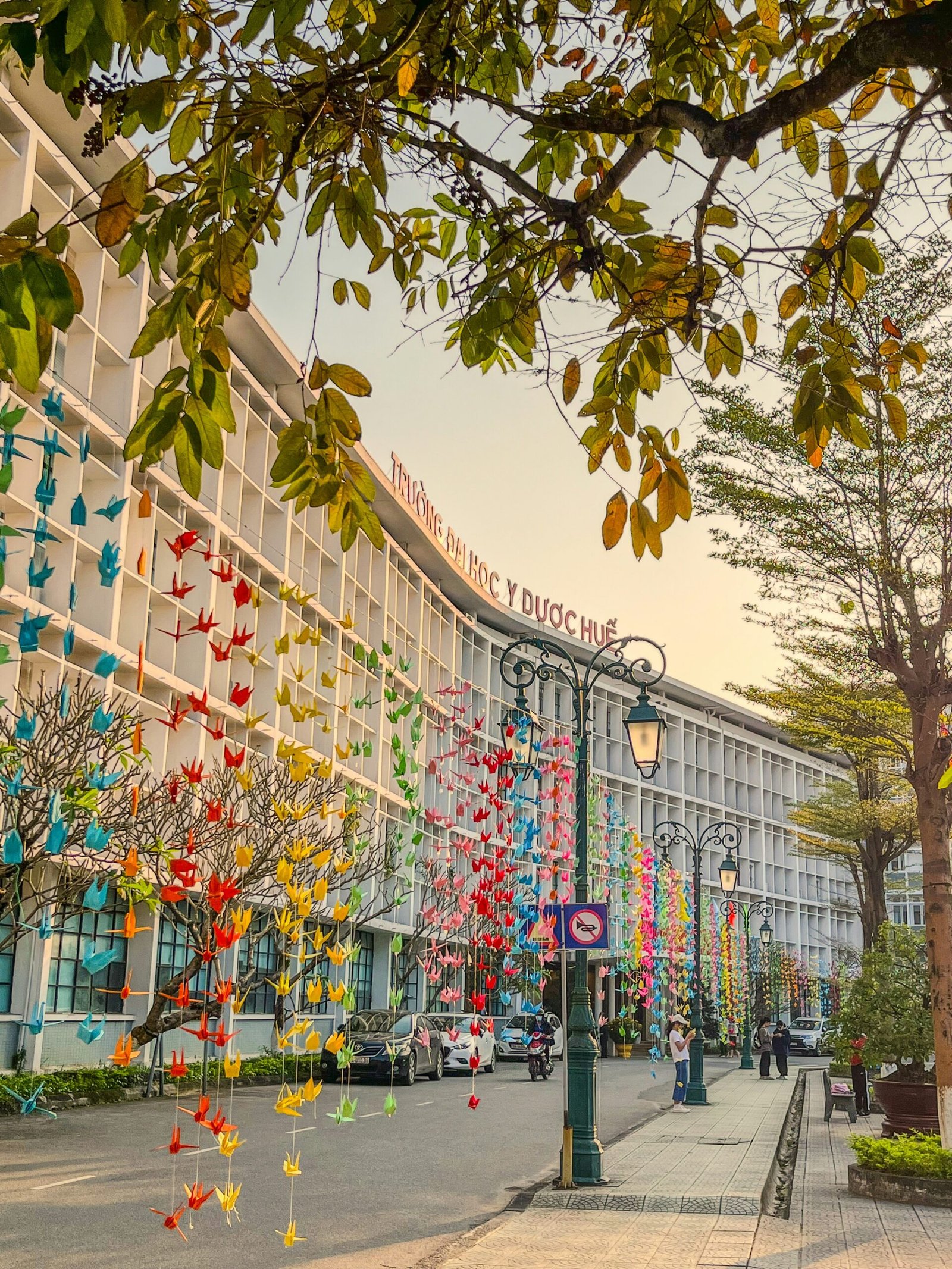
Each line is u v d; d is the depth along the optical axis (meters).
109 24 2.54
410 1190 11.94
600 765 54.19
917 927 19.02
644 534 4.00
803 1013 65.94
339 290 4.06
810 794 74.88
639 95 4.54
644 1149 15.45
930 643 12.77
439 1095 23.81
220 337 3.11
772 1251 9.10
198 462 3.10
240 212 3.62
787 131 4.35
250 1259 8.41
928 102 3.82
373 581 35.28
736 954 44.88
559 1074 32.59
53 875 17.52
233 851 15.55
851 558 13.30
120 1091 19.19
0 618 17.12
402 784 9.27
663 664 13.86
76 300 2.84
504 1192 12.12
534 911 14.79
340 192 3.90
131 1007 22.41
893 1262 8.71
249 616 26.28
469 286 4.34
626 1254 8.85
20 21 2.73
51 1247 8.50
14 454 4.38
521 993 36.00
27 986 18.97
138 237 3.36
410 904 32.62
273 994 28.20
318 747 28.83
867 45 3.18
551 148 4.56
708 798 64.06
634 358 4.34
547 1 4.36
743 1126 18.78
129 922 5.33
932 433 12.45
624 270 4.37
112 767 14.17
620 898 35.81
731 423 13.43
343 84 3.56
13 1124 15.40
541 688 51.03
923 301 11.69
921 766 12.26
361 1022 27.39
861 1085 21.30
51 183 19.27
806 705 19.08
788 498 13.30
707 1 4.32
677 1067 22.11
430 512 41.19
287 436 3.78
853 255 4.25
